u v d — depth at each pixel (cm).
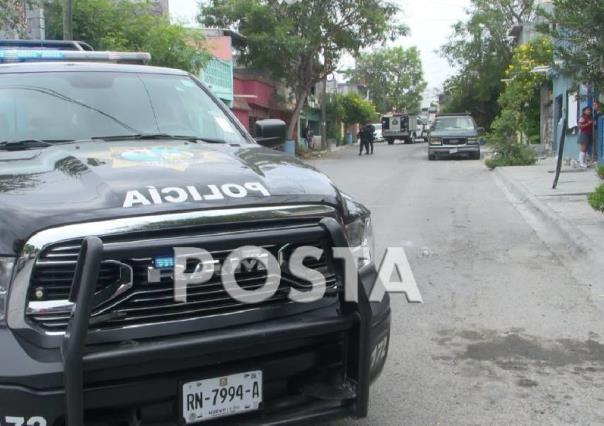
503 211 1183
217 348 273
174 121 449
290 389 307
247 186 305
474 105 4375
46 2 1691
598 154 1750
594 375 462
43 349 257
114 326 266
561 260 791
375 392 439
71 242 262
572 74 870
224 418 287
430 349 516
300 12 3078
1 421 253
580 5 822
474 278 718
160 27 1734
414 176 1939
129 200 277
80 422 248
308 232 293
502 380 457
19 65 460
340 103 5047
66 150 363
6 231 262
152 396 270
